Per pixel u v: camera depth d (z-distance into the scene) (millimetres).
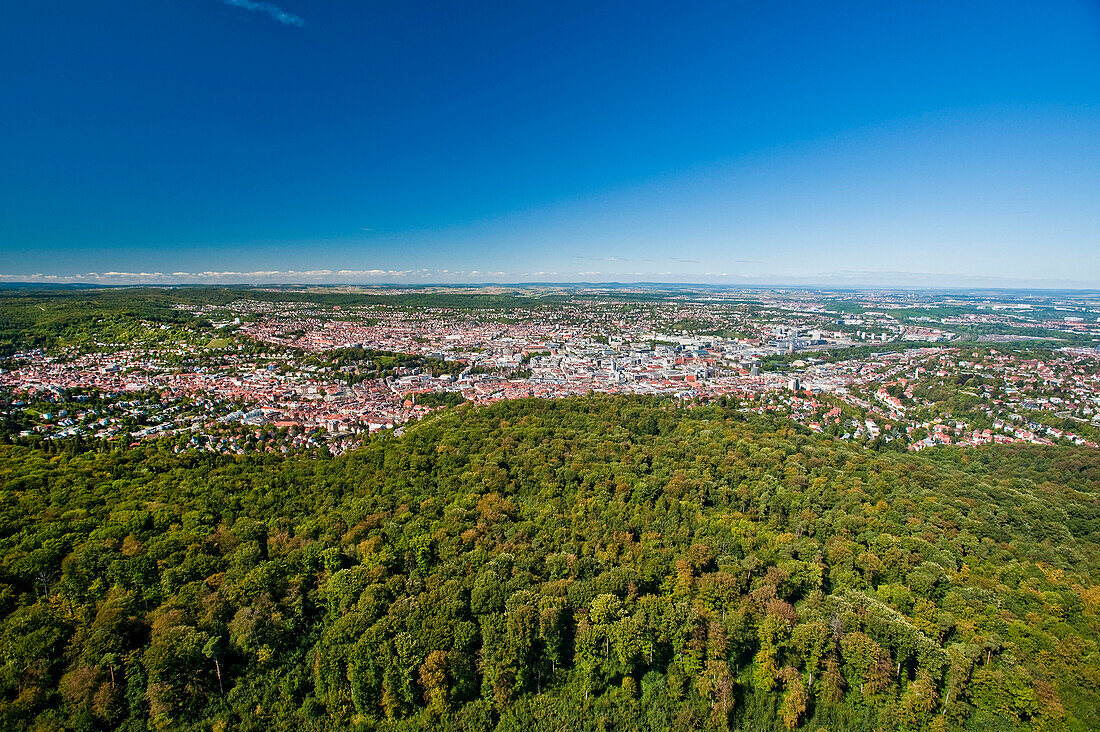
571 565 158875
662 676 137875
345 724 125375
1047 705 123312
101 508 187125
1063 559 174125
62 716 114875
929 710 126938
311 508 197375
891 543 172750
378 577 149875
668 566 164750
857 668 132125
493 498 198625
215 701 125312
